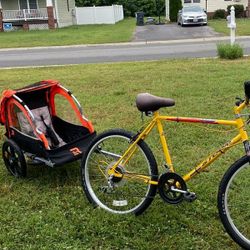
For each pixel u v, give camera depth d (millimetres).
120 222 2271
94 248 2088
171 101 2143
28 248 2096
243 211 2105
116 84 5820
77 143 2793
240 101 2033
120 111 4398
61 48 11906
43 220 2338
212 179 2703
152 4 30172
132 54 9719
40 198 2602
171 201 2168
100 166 2457
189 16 17219
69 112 3092
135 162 2344
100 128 3865
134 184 2434
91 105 4688
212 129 3107
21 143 2879
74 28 18969
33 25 20062
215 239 2105
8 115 2916
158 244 2082
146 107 2146
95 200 2451
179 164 2941
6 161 2967
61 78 6602
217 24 17500
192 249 2039
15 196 2645
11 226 2301
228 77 5793
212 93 4906
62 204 2504
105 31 16203
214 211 2334
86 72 7145
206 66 6879
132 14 30391
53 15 19844
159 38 12906
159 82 5754
